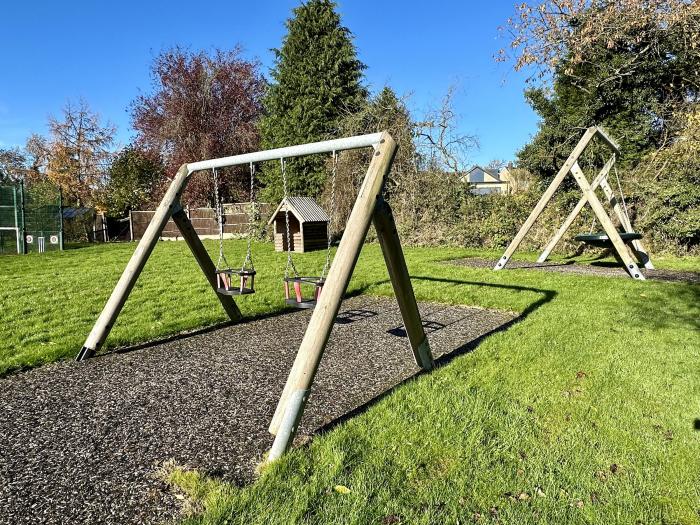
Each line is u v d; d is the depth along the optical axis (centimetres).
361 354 410
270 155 364
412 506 193
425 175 1483
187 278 805
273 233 1748
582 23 1189
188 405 304
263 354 410
